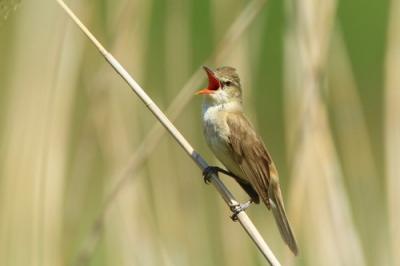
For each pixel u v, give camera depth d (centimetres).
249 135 1000
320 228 1002
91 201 1216
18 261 1048
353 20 2012
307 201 1003
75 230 1156
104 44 1159
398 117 1041
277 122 1736
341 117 1113
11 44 1181
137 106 1148
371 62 1953
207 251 1148
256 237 854
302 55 1039
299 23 1048
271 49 1764
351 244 1005
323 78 1034
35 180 1065
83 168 1130
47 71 1084
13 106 1095
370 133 1606
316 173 1003
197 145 1337
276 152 1673
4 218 1062
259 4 1023
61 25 1091
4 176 1076
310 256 1004
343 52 1122
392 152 1039
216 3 1146
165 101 1215
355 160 1117
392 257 1041
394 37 1063
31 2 1113
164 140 1155
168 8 1151
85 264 1023
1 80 1198
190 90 1017
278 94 1741
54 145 1072
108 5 1159
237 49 1107
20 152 1073
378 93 1844
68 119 1086
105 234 1115
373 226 1139
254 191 1017
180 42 1141
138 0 1121
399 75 1048
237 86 1032
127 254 1086
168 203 1134
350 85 1117
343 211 1011
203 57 1538
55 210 1064
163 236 1120
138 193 1112
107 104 1118
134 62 1119
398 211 1034
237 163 995
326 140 1016
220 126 1004
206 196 1231
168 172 1148
